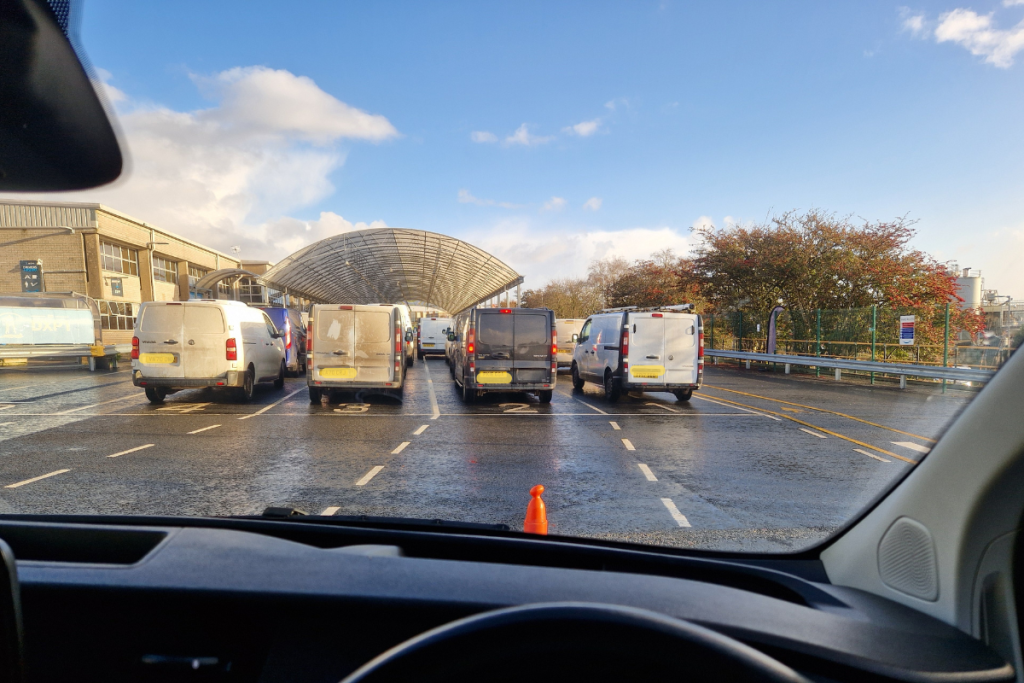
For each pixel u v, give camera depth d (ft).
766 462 23.02
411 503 17.24
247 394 40.47
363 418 33.78
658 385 41.19
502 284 156.35
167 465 21.61
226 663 4.55
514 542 6.84
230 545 5.48
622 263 189.47
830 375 67.26
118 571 4.81
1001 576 4.34
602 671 3.47
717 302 91.61
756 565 6.80
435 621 4.49
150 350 37.22
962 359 47.50
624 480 20.10
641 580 5.14
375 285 203.62
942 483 4.81
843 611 5.06
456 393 46.96
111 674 4.63
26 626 4.64
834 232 76.07
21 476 19.76
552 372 40.52
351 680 3.46
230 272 101.19
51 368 68.95
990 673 4.10
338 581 4.76
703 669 3.40
